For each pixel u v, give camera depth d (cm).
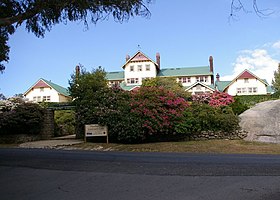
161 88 1686
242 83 4816
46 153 1126
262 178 656
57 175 707
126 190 569
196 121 1598
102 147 1368
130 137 1498
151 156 1024
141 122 1497
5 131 1784
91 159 949
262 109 1812
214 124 1645
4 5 848
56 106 2073
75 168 790
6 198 525
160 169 768
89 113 1605
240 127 1675
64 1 727
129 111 1545
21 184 625
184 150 1247
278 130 1577
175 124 1558
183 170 752
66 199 516
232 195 528
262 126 1636
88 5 723
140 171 742
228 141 1518
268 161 896
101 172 734
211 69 4903
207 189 569
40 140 1834
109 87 1719
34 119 1834
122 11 744
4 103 1938
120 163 865
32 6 761
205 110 1656
